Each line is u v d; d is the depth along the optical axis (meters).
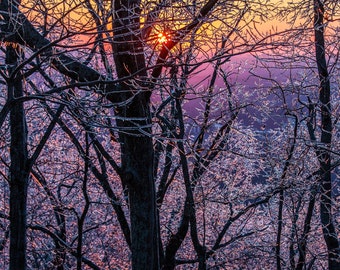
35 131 17.00
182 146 10.03
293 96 14.63
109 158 10.81
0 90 13.46
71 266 17.48
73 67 7.77
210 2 7.40
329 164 12.58
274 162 12.45
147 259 9.23
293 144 11.91
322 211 12.61
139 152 8.86
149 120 8.73
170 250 11.84
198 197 12.65
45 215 16.84
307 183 12.31
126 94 8.30
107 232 18.31
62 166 16.73
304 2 11.91
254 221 17.25
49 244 17.27
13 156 9.39
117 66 8.12
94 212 18.22
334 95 16.20
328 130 12.81
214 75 12.79
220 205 17.55
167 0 7.10
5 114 5.76
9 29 6.75
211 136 15.21
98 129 15.87
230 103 13.01
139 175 8.95
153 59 10.04
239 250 17.06
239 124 15.91
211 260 17.66
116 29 5.71
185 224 11.73
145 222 9.14
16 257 9.35
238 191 16.56
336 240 12.42
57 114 9.50
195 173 12.35
